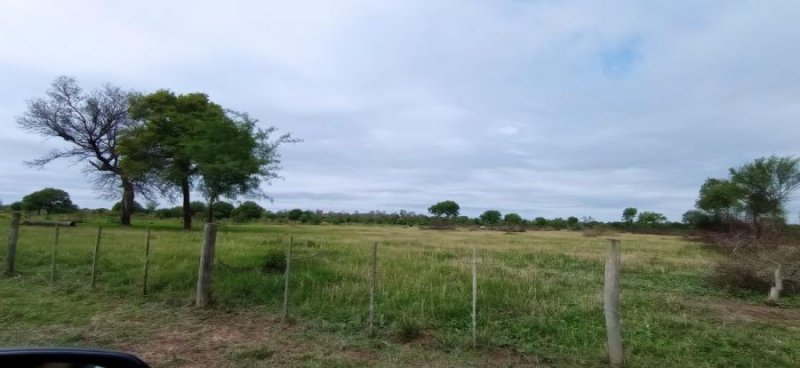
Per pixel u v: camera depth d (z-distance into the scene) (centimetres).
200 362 608
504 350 670
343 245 2069
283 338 714
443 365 605
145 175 3997
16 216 1256
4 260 1370
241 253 1491
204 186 3538
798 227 2392
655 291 1198
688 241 3794
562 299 991
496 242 3047
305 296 961
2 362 201
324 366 596
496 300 945
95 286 1062
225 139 3466
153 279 1084
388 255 1659
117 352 229
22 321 786
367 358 629
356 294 959
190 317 831
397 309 862
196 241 2006
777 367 618
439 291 989
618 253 618
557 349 679
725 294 1210
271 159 3719
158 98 4097
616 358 607
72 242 1841
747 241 1953
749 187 3153
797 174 3048
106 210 7275
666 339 728
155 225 4300
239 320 816
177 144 3816
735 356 654
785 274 1262
